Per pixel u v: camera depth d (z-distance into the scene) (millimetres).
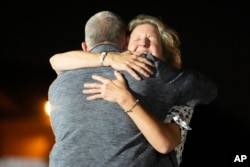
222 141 13312
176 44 6027
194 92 5414
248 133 13461
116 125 5133
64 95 5383
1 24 14469
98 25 5680
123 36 5742
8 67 14516
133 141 5105
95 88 5277
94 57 5422
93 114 5199
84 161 5078
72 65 5477
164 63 5367
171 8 13984
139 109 5109
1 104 14555
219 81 13945
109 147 5082
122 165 5031
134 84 5238
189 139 13297
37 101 14539
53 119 5453
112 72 5336
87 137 5137
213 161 13203
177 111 5395
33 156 14367
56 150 5234
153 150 5160
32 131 14469
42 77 14516
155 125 5078
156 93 5266
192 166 13273
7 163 14250
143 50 5660
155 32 5789
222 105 13742
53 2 14273
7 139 14523
